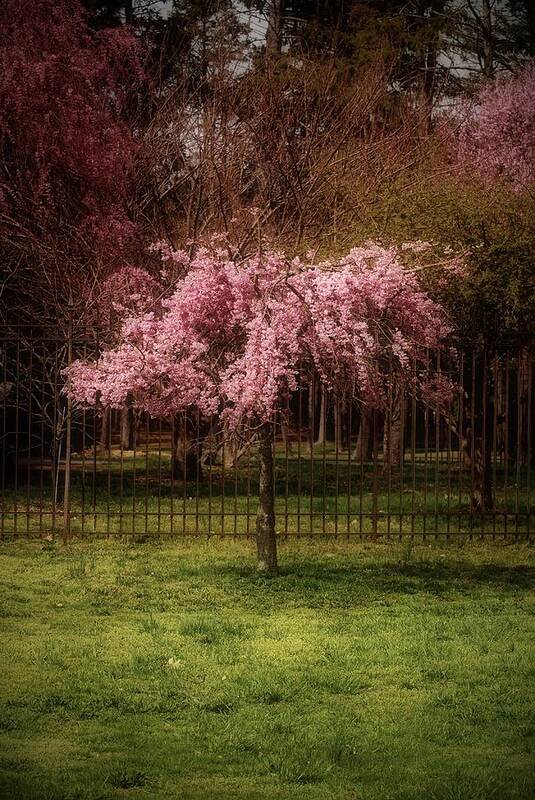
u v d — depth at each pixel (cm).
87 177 1948
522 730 660
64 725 661
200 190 2152
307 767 590
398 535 1466
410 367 1316
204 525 1525
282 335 1146
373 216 1752
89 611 972
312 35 2962
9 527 1480
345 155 2284
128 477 2259
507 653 841
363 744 630
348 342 1181
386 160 2286
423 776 582
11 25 2027
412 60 3080
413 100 2667
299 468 1372
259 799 547
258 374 1148
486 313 1592
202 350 1179
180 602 1014
